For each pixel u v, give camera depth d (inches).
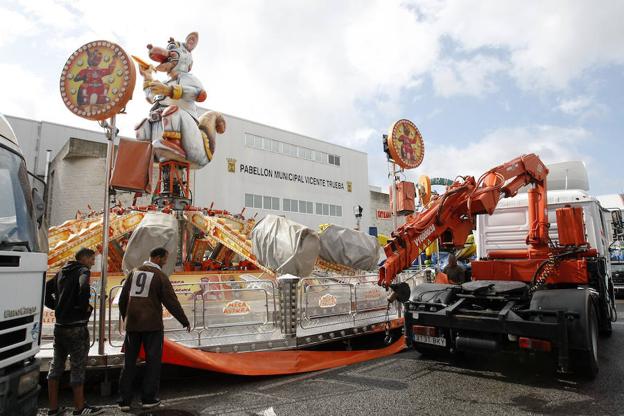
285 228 345.4
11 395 131.4
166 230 331.9
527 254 319.6
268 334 265.1
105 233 238.5
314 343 270.2
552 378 231.9
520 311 225.0
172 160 473.1
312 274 388.8
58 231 407.5
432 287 276.7
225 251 474.9
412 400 198.8
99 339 219.5
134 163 248.7
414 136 435.5
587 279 272.1
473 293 255.3
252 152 1323.8
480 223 365.7
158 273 201.2
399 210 414.9
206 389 224.4
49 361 213.5
